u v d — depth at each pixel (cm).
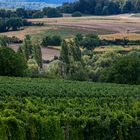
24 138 4662
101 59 15900
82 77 13312
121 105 6200
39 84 9000
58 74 13975
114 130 5184
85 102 6544
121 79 11756
